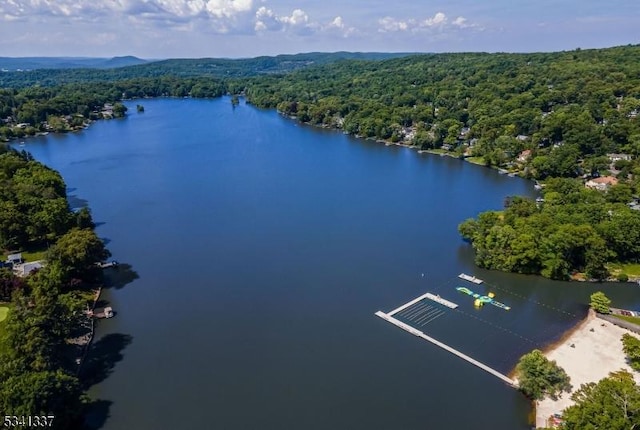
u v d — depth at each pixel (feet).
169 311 438.40
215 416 316.40
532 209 590.55
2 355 314.55
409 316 431.84
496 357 375.25
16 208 558.97
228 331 408.87
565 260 501.97
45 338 325.42
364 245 583.99
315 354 379.14
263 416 317.22
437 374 355.97
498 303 452.35
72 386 301.22
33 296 369.71
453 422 312.09
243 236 605.73
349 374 356.18
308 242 590.55
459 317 430.61
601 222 542.16
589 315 433.07
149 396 333.01
